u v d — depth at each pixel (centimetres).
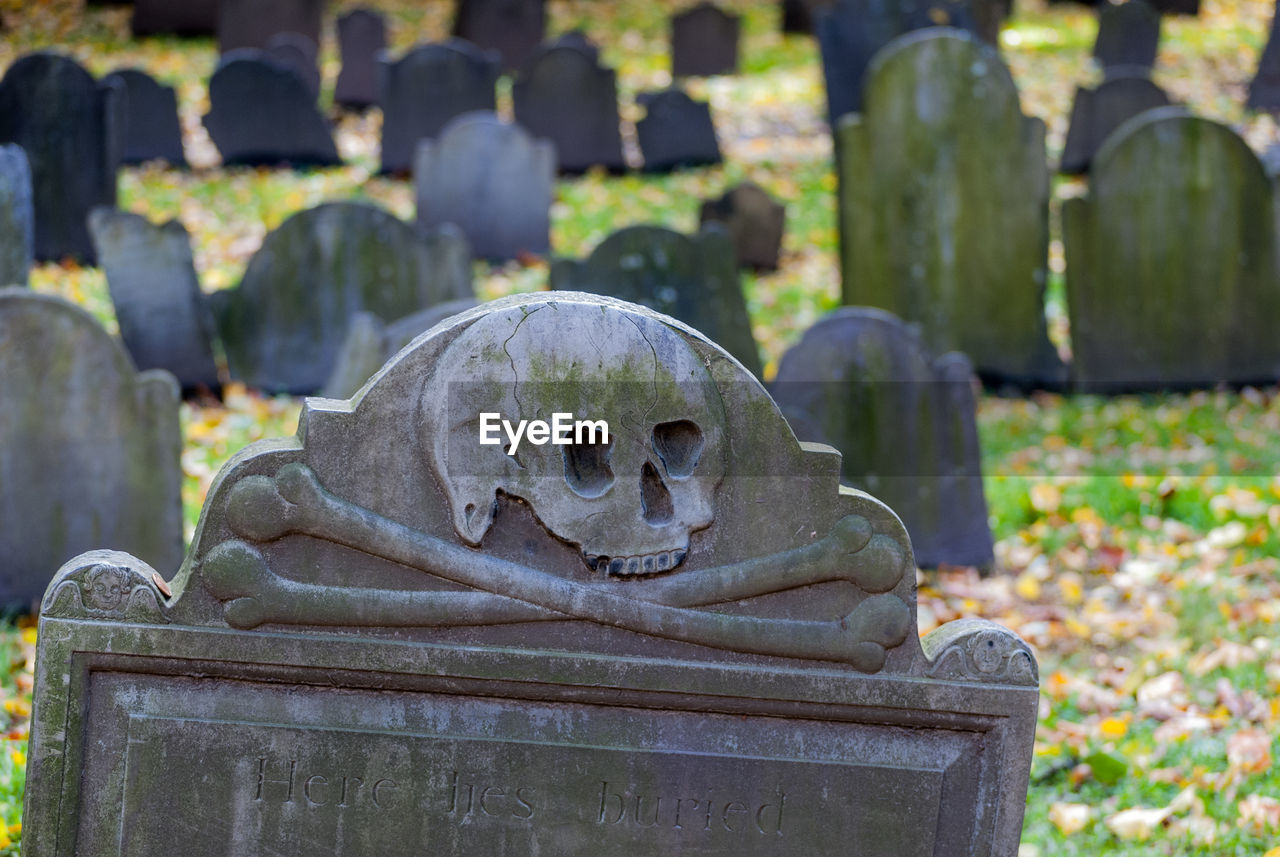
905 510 655
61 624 319
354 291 848
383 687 331
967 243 910
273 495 319
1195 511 695
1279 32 1445
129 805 328
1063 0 1995
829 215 1227
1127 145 882
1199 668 545
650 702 337
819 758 344
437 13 1956
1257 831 443
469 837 337
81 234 1029
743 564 335
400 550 323
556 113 1320
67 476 563
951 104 895
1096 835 448
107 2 1858
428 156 1082
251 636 324
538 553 329
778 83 1681
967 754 348
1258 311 905
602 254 787
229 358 847
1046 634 588
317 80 1499
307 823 333
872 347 647
